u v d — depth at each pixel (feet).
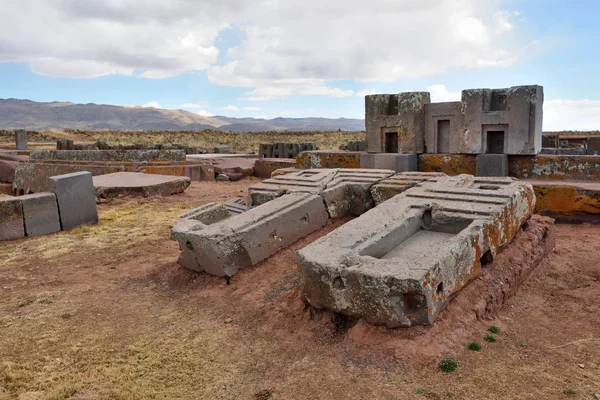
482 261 20.06
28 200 32.42
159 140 182.09
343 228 20.54
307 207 25.89
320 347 16.08
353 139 194.08
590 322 17.60
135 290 22.74
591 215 30.37
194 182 61.41
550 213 31.71
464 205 21.66
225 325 18.33
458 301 17.26
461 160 36.65
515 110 33.65
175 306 20.59
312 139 196.75
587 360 14.78
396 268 15.81
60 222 34.45
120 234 32.99
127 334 17.80
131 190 46.37
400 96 38.55
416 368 14.12
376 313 15.79
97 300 21.42
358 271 15.99
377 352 15.05
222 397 13.42
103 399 13.39
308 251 18.30
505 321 17.65
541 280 21.53
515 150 34.19
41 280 24.07
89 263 26.81
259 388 13.83
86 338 17.37
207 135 219.61
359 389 13.34
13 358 15.78
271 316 18.61
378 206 23.31
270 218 23.80
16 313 19.85
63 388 13.74
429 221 22.77
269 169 66.39
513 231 22.03
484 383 13.32
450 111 37.01
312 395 13.24
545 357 14.97
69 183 34.65
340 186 28.27
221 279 22.34
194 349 16.42
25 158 69.21
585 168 33.01
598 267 22.49
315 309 18.08
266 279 21.80
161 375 14.69
